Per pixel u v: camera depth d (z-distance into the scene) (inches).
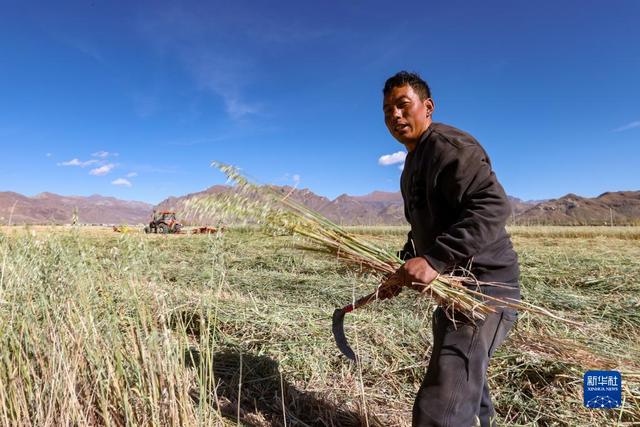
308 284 261.9
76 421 75.5
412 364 134.7
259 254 373.7
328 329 163.5
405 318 171.3
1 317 85.5
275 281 274.1
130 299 80.4
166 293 87.4
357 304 93.2
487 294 78.9
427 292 77.2
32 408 80.8
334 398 119.9
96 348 79.5
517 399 116.1
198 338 153.7
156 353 77.1
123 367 82.7
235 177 71.3
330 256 89.7
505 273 80.0
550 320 175.5
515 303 81.4
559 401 113.3
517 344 137.3
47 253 87.7
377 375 132.3
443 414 74.6
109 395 78.7
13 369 83.5
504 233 82.4
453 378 75.9
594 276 272.5
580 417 107.8
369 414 109.4
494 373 127.7
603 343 157.4
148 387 76.5
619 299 218.2
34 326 86.0
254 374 133.6
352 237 85.4
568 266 308.0
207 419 80.6
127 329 84.2
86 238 87.4
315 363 138.0
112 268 81.5
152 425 75.0
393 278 78.7
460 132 78.6
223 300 199.6
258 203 72.9
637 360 139.1
